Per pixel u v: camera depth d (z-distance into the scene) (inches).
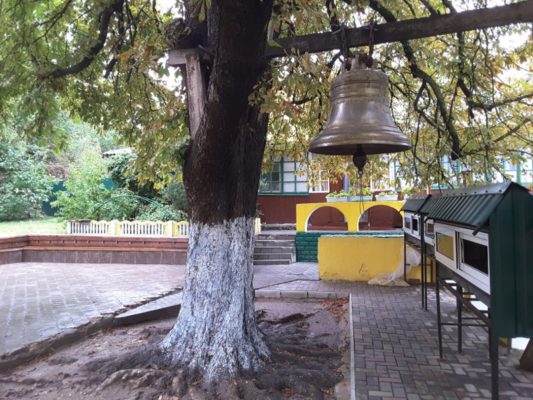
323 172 348.8
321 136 131.1
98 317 251.1
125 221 499.5
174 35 160.2
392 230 494.3
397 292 316.8
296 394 159.6
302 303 310.3
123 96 247.0
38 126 205.9
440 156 244.2
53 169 840.3
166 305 285.1
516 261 110.4
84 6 228.4
